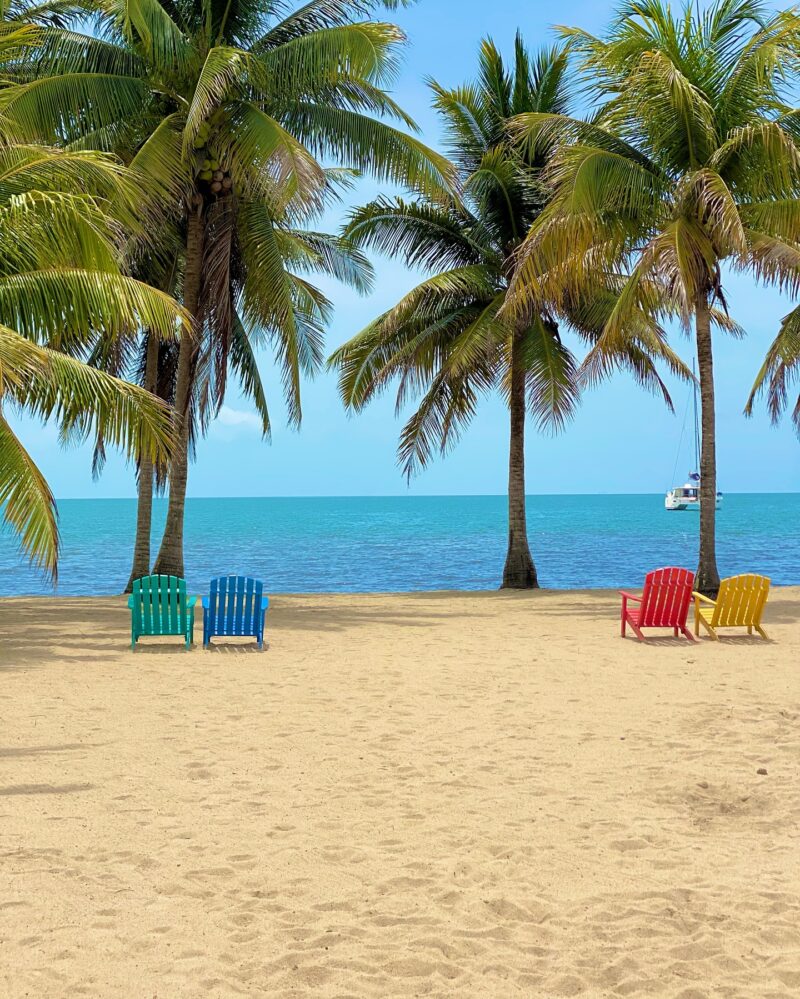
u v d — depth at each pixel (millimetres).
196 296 17406
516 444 21641
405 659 10336
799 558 42812
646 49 15641
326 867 4383
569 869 4387
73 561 45688
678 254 13914
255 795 5469
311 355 23266
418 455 22031
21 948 3529
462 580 33875
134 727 7105
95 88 15633
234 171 16203
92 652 10773
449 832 4867
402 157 16828
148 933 3680
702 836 4855
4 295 10836
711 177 14047
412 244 20734
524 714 7590
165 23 15430
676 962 3506
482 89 20688
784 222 14898
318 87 16766
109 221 12852
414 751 6457
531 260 15133
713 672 9391
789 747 6531
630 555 46906
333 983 3332
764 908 3961
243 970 3408
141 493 19688
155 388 20453
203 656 10531
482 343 18906
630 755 6363
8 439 10336
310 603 17688
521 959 3525
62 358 11250
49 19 16844
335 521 108000
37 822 4934
